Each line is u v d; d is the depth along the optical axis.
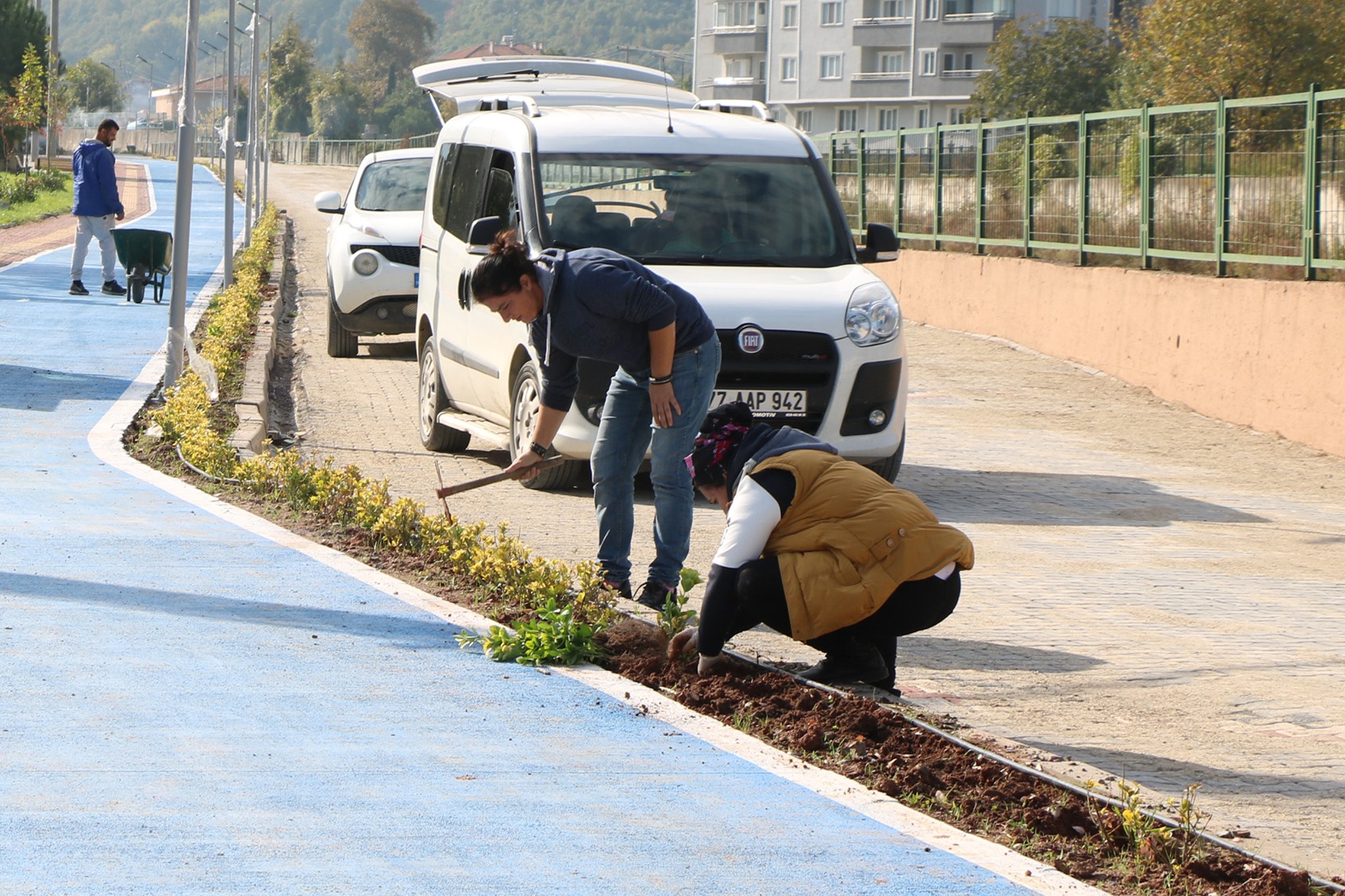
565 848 4.35
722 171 11.65
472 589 7.39
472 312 11.70
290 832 4.38
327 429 13.82
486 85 14.99
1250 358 16.77
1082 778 5.27
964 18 94.69
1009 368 20.67
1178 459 14.55
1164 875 4.42
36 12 66.06
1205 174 18.67
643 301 6.82
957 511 11.28
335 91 168.88
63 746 5.02
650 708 5.67
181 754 4.99
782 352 10.51
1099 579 9.13
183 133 13.27
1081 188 21.88
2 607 6.70
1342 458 15.11
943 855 4.41
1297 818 5.20
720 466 6.04
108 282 22.45
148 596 6.98
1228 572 9.52
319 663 6.08
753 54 110.00
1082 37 70.31
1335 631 8.04
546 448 7.21
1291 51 38.16
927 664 6.99
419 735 5.28
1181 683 6.90
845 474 5.92
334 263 18.48
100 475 9.90
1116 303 19.94
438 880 4.10
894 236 11.85
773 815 4.67
